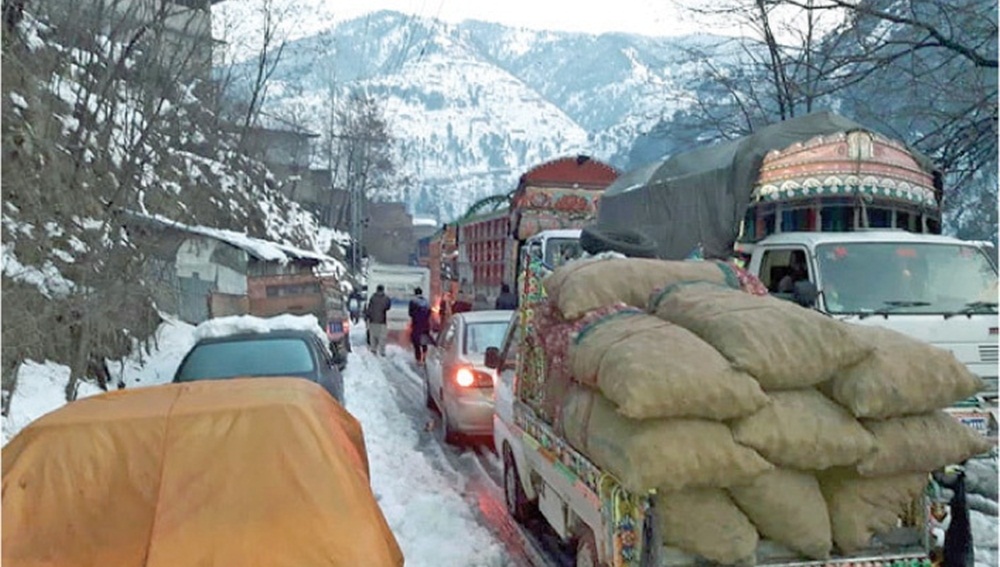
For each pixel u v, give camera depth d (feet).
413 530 21.43
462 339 33.17
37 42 44.09
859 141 29.76
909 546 13.04
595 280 15.69
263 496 11.77
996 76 39.75
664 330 13.00
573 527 15.94
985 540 20.15
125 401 13.70
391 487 25.41
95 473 11.98
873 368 12.40
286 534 11.40
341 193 225.35
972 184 46.96
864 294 25.85
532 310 20.30
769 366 12.08
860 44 41.75
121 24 47.42
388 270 110.42
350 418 15.53
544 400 17.69
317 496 11.82
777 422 12.07
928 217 31.81
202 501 11.68
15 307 31.30
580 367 13.98
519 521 22.09
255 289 68.90
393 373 57.06
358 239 200.23
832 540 12.68
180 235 60.75
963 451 12.66
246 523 11.47
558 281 16.52
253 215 107.86
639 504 12.42
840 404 12.60
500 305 54.13
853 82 42.47
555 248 41.34
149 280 48.19
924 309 25.32
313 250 143.54
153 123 49.60
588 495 14.14
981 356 24.47
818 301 25.67
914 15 40.27
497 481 27.40
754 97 61.21
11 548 11.19
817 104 54.80
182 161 77.97
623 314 14.76
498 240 63.36
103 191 47.57
